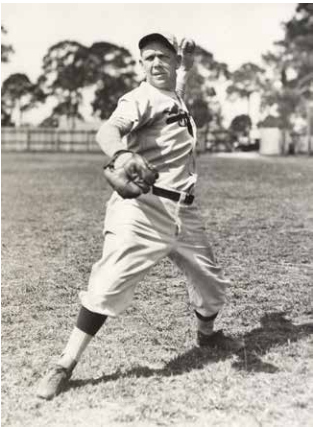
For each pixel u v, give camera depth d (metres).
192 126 3.04
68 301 4.34
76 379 3.00
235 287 4.55
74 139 38.25
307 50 27.00
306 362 3.17
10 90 40.19
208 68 31.39
